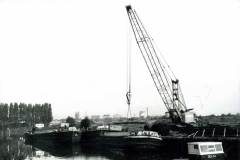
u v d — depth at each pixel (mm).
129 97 62062
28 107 153375
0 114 144250
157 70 64188
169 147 55781
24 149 63531
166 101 66250
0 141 81562
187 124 65688
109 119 155250
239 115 88188
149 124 77562
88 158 53688
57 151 67938
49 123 150625
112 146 67875
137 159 49281
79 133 79062
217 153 40656
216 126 59125
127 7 60812
